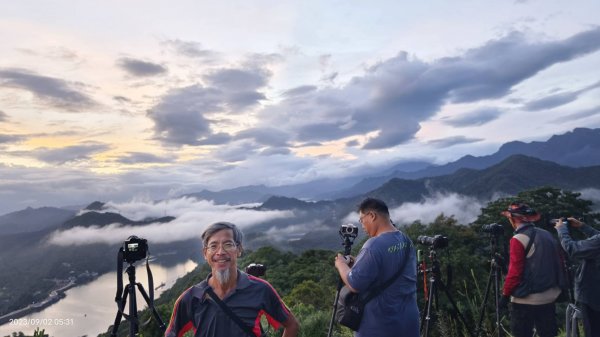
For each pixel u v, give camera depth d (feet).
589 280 14.44
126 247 10.53
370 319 12.19
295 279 199.72
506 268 18.90
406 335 12.25
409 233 113.09
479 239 114.83
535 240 15.55
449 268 17.81
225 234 10.08
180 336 10.09
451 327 18.39
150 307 10.68
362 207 13.34
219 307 9.71
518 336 15.84
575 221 15.96
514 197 138.51
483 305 19.12
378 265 12.16
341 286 14.96
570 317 15.35
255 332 9.79
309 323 24.16
